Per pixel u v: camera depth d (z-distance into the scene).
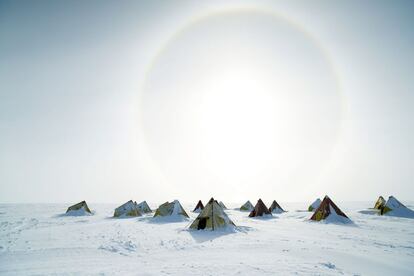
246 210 48.75
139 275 9.01
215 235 18.20
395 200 34.25
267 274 9.20
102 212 43.38
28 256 11.72
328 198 28.30
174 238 16.94
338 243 15.14
